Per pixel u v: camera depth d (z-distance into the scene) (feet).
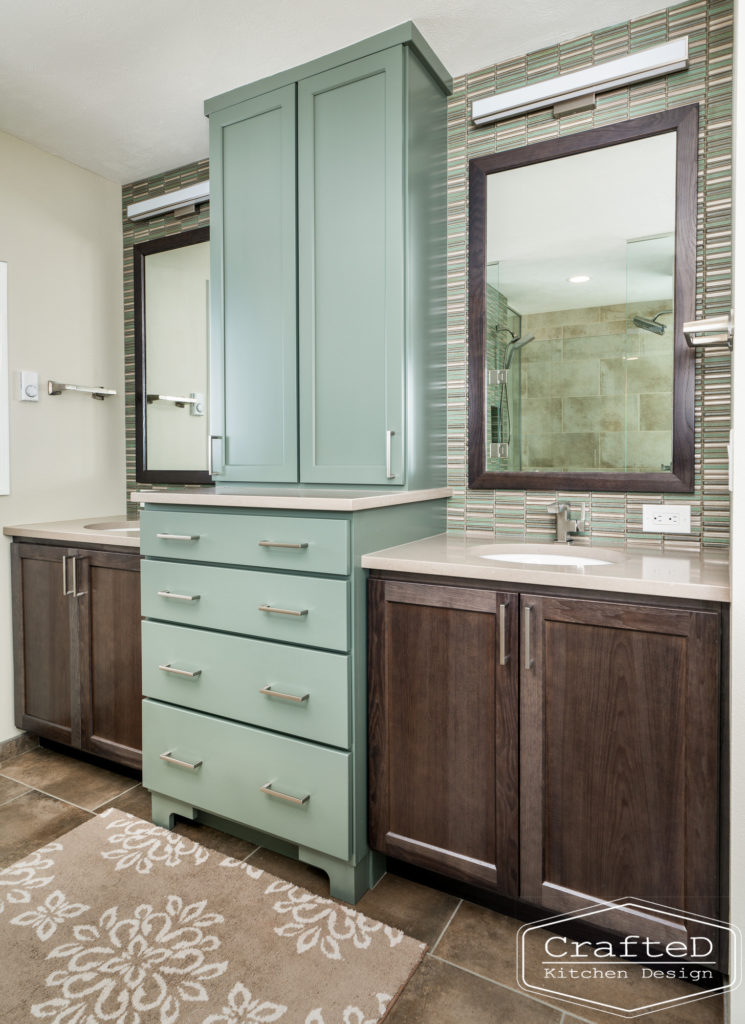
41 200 8.00
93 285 8.70
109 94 6.79
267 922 4.74
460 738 4.71
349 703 4.87
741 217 3.48
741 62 3.43
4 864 5.45
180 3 5.39
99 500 8.86
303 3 5.37
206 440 8.39
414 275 5.86
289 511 5.14
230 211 6.70
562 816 4.37
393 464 5.81
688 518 5.54
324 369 6.14
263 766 5.31
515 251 6.26
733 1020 3.51
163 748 5.95
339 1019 3.88
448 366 6.69
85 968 4.27
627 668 4.11
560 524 6.03
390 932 4.64
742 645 3.50
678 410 5.57
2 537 7.61
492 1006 4.03
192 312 8.46
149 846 5.74
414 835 4.95
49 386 8.09
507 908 4.91
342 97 5.95
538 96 5.93
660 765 4.04
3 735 7.63
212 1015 3.90
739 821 3.52
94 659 6.91
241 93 6.58
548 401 6.16
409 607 4.89
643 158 5.67
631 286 5.75
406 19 5.58
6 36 5.83
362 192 5.86
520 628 4.44
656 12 5.56
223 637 5.49
